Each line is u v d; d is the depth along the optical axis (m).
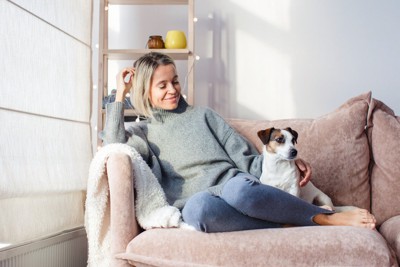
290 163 1.83
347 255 1.34
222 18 2.97
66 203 2.27
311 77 2.90
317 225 1.56
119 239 1.54
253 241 1.40
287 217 1.52
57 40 2.21
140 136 2.02
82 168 2.38
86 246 2.45
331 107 2.89
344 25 2.90
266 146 1.87
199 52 2.97
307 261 1.35
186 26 2.98
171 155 1.99
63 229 2.22
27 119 1.92
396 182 2.10
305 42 2.91
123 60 2.94
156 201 1.69
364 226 1.55
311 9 2.92
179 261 1.42
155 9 2.99
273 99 2.92
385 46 2.88
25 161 1.87
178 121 2.06
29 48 1.96
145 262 1.45
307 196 1.95
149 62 2.03
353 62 2.89
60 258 2.14
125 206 1.56
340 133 2.18
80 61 2.47
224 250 1.40
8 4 1.80
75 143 2.36
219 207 1.46
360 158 2.16
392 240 1.58
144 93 2.04
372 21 2.89
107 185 1.66
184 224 1.61
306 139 2.19
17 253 1.76
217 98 2.95
